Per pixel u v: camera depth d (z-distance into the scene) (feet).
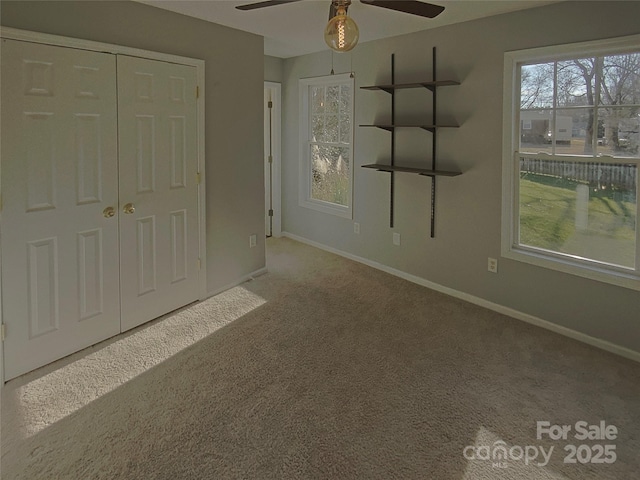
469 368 8.50
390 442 6.42
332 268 14.76
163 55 9.83
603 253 9.41
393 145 13.53
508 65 10.34
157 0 9.14
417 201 13.12
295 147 17.71
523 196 10.64
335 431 6.64
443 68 11.79
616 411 7.18
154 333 9.79
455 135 11.76
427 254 13.03
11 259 7.70
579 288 9.68
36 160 7.84
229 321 10.50
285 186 18.61
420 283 13.33
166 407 7.18
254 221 13.33
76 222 8.58
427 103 12.35
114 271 9.41
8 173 7.50
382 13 10.44
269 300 11.87
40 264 8.11
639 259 8.82
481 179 11.31
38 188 7.93
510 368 8.51
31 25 7.54
